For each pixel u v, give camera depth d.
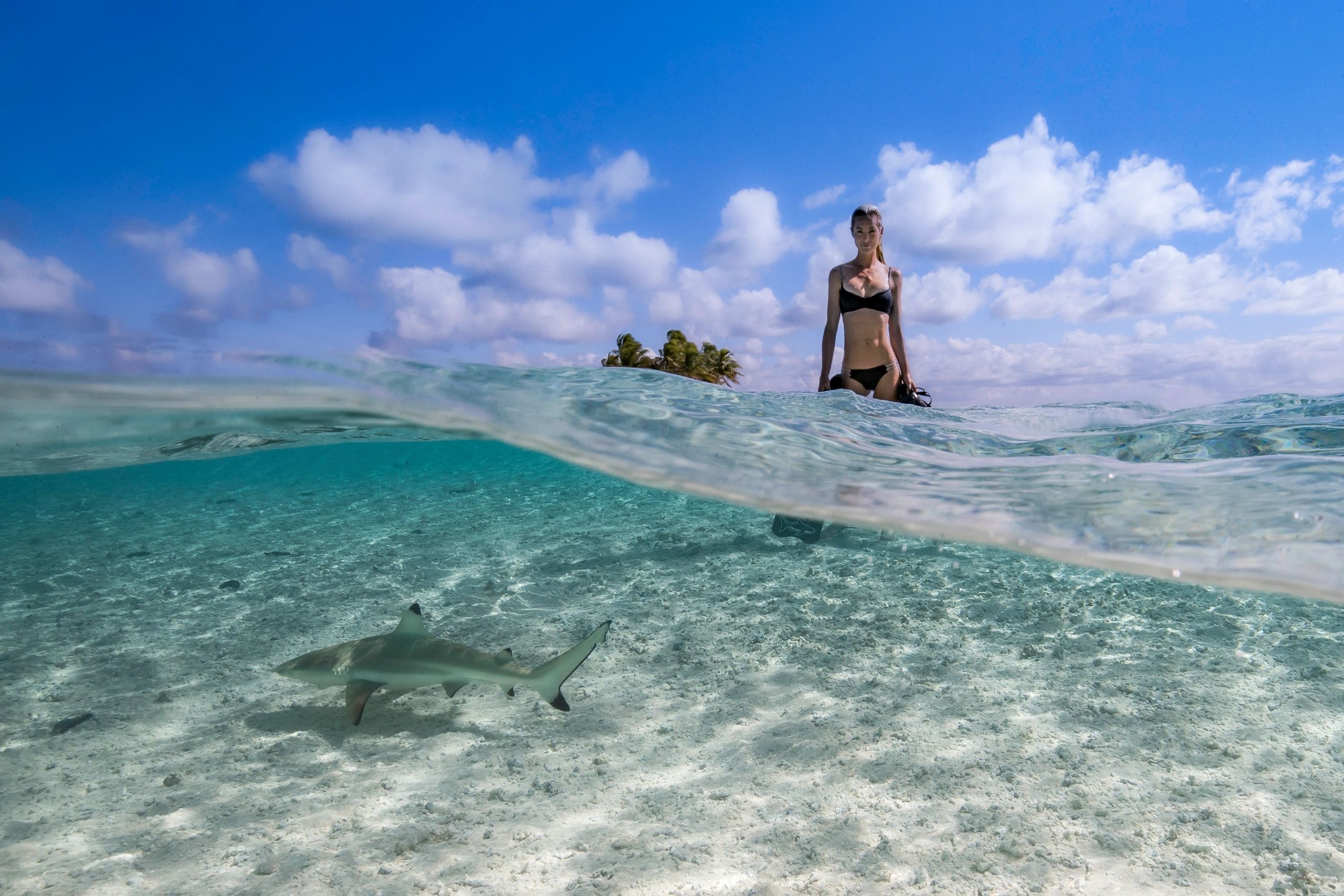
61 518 19.73
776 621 7.12
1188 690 5.09
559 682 4.81
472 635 7.18
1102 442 5.41
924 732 4.61
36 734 5.24
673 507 14.91
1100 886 3.03
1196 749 4.22
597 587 8.84
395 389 5.45
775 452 4.66
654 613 7.66
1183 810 3.58
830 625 6.94
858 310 7.50
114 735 5.19
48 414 5.54
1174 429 5.61
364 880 3.32
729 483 4.56
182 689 6.11
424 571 10.21
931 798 3.83
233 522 16.67
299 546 12.68
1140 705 4.87
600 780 4.23
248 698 5.85
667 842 3.53
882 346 7.47
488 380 6.04
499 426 5.38
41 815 4.08
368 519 15.77
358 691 5.14
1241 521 3.46
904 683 5.46
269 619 8.14
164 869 3.49
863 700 5.17
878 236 7.42
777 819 3.70
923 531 4.03
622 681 5.82
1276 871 3.07
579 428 5.07
